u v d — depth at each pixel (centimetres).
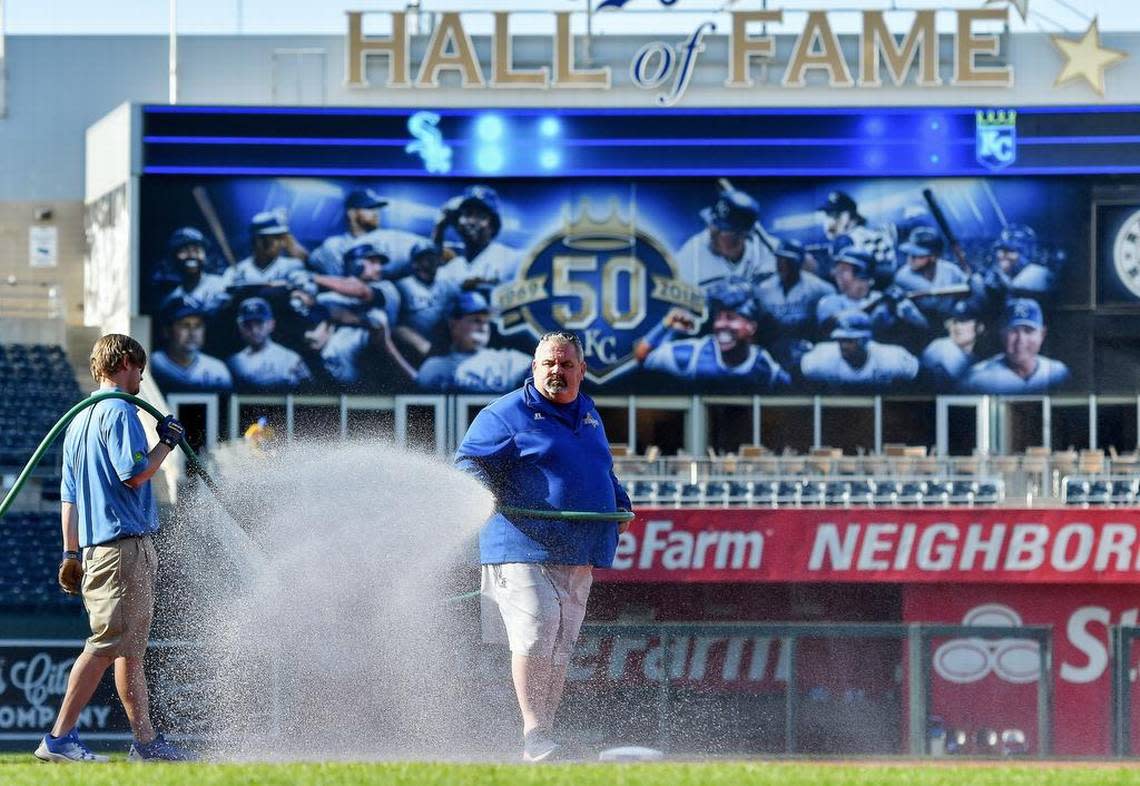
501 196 11706
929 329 11631
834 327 11662
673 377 11694
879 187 11650
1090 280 11588
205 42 12925
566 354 2992
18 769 2367
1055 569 9500
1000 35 12412
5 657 6269
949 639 4375
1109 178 11588
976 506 10481
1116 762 4200
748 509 9500
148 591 2916
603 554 3022
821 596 9806
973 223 11619
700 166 11619
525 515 2967
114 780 2197
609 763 2658
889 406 11750
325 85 12825
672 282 11706
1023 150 11544
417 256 11675
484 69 12500
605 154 11662
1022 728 4406
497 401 3016
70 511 2962
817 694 4256
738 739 4225
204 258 11619
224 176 11631
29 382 11488
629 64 12375
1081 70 12475
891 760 4031
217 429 11531
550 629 2959
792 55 12338
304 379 11606
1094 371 11575
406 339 11662
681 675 4150
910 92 12344
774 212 11694
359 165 11631
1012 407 11675
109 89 13262
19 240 13175
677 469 10969
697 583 9706
